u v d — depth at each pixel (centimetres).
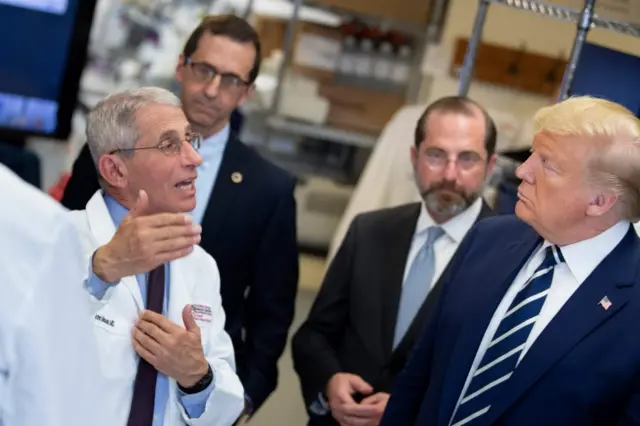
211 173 229
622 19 221
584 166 157
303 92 480
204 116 221
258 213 229
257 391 227
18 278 113
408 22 462
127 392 162
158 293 173
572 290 165
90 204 176
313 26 475
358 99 483
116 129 172
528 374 161
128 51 501
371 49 477
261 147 495
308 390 231
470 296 178
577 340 160
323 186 498
